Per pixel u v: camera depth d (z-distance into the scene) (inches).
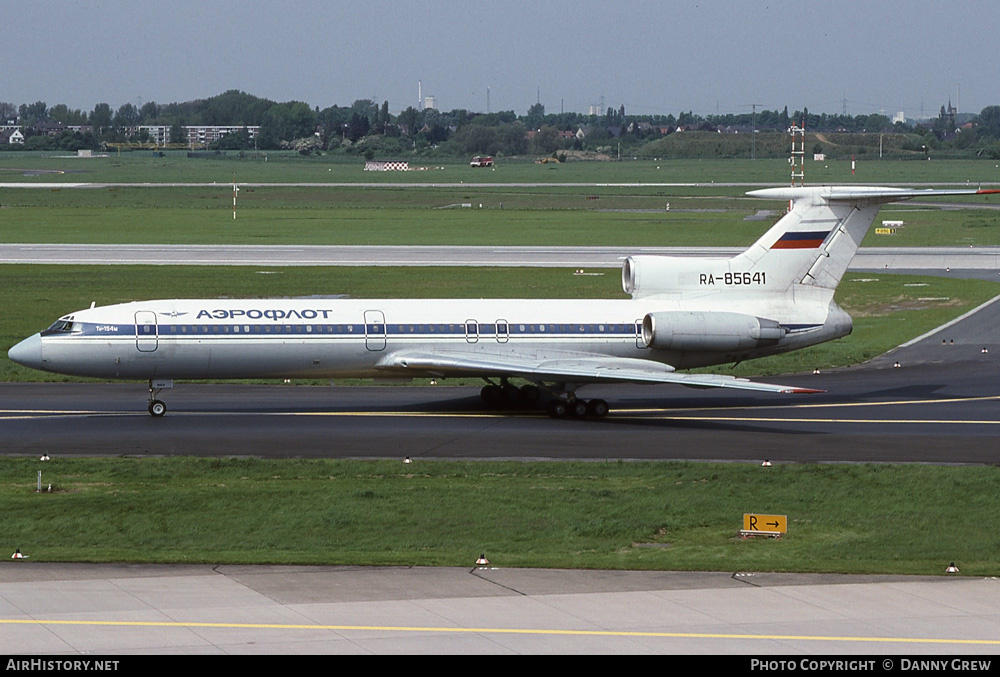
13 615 3398.1
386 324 7150.6
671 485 5452.8
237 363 6973.4
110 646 3147.1
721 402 7731.3
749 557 4281.5
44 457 5782.5
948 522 4889.3
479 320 7273.6
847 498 5251.0
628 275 7608.3
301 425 6742.1
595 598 3622.0
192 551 4269.2
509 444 6304.1
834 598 3644.2
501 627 3341.5
